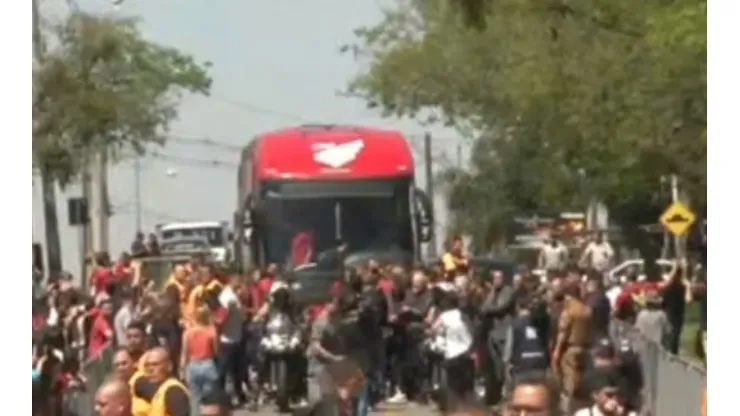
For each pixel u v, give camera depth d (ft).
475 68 441.27
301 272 246.27
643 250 445.37
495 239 537.24
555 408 69.82
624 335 197.77
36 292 204.74
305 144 259.80
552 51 273.33
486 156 533.96
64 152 395.96
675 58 234.79
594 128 276.62
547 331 212.23
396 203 256.32
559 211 526.98
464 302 206.18
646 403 170.71
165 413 105.91
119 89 466.29
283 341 219.41
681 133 253.03
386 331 230.27
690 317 266.57
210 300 220.84
